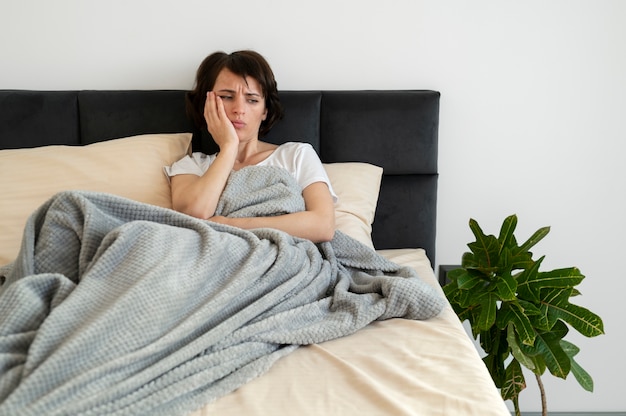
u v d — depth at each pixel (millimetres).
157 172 1859
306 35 2145
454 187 2244
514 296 1652
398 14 2127
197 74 1997
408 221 2133
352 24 2137
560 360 1715
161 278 1220
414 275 1604
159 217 1432
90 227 1310
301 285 1478
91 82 2146
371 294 1506
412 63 2162
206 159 1935
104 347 1106
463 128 2203
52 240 1321
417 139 2078
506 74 2162
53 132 2025
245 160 1930
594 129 2191
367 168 2031
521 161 2223
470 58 2152
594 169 2219
